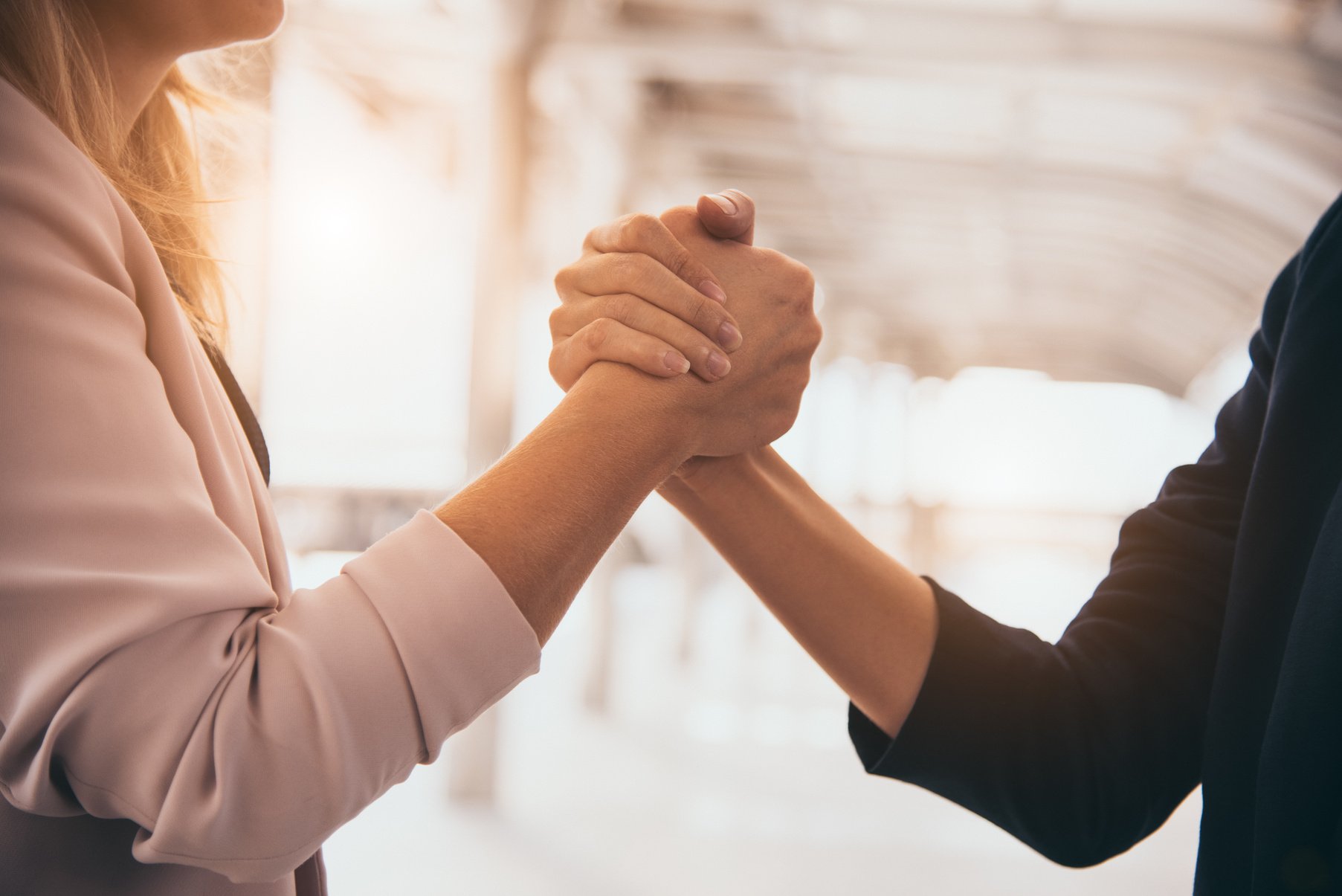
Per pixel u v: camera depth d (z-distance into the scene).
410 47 5.48
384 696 0.55
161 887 0.62
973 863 3.96
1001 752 0.89
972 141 8.41
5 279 0.52
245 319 1.04
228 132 1.19
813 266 14.12
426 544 0.59
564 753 5.52
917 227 11.89
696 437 0.78
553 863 3.78
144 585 0.51
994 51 5.55
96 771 0.53
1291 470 0.73
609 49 5.34
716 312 0.77
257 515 0.70
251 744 0.52
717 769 5.33
